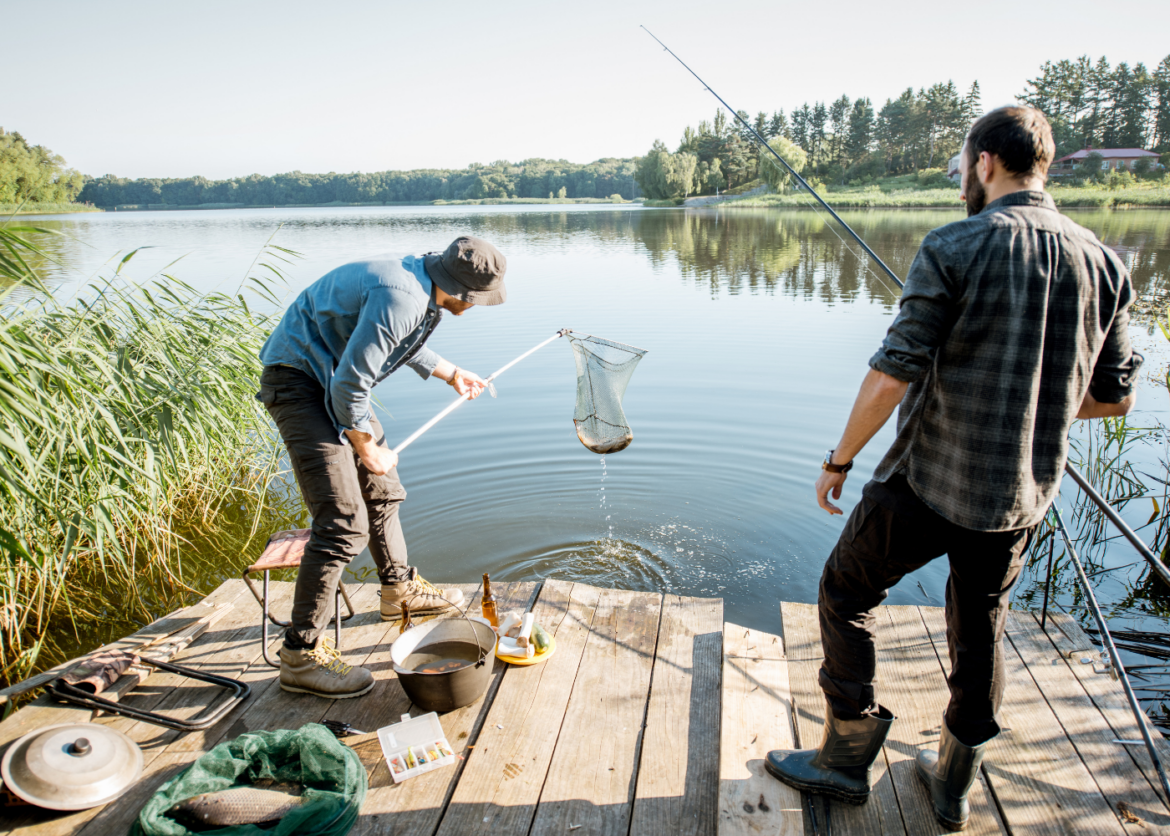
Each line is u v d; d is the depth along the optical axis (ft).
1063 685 8.98
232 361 19.31
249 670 9.37
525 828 6.82
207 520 17.85
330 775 7.17
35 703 8.53
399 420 23.57
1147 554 6.52
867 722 6.73
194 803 6.56
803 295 44.16
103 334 16.37
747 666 9.25
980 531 5.65
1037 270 5.29
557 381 27.32
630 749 7.86
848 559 6.50
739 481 18.69
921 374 5.59
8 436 11.00
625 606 10.68
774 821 6.84
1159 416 22.00
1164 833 6.77
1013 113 5.66
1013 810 7.06
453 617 9.11
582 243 84.23
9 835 6.71
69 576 15.02
